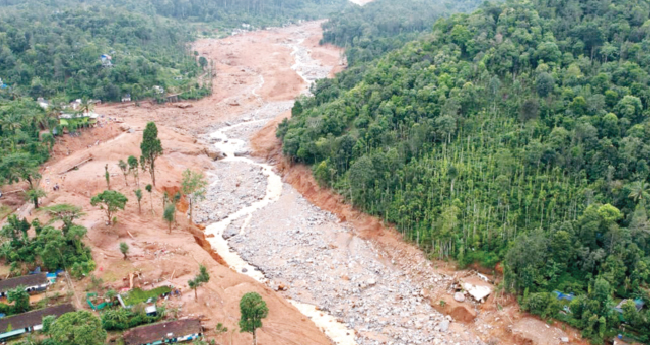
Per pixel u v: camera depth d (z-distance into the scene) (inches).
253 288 4089.6
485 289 4126.5
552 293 3902.6
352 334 3922.2
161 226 4909.0
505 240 4394.7
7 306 3563.0
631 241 4010.8
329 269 4680.1
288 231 5305.1
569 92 5506.9
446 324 3956.7
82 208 4960.6
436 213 4778.5
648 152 4623.5
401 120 6003.9
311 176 6220.5
